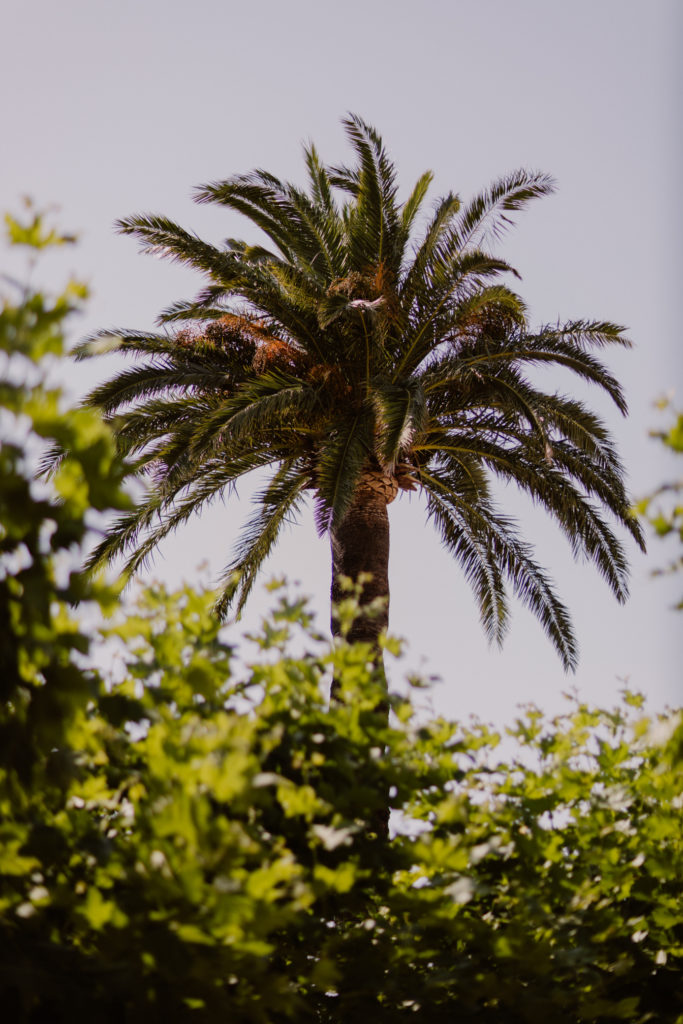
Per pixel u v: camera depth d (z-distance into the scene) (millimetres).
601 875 3736
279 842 2730
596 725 3852
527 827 3572
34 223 2213
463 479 15328
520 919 3273
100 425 2182
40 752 2322
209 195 14414
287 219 14648
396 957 3236
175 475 13305
